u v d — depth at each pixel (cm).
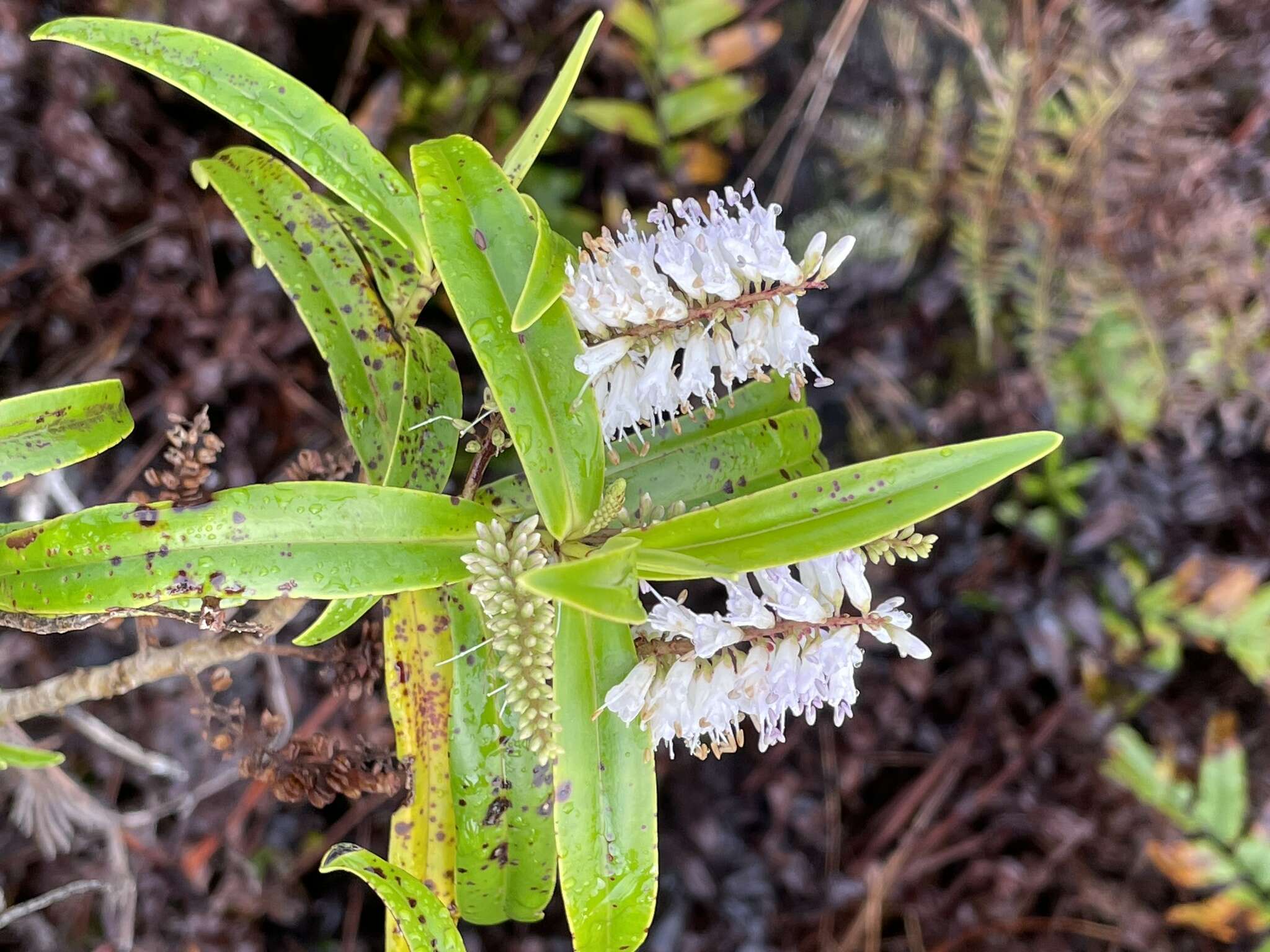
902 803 47
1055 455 46
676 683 19
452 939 20
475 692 23
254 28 37
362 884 41
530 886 24
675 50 42
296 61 39
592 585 17
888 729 47
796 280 18
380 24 40
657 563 19
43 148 35
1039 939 46
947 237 48
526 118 43
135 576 18
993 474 19
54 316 36
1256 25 45
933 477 19
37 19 34
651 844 20
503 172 21
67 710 34
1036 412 46
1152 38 42
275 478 39
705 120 44
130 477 37
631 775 20
